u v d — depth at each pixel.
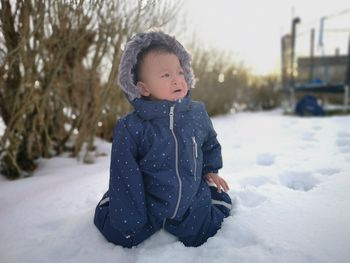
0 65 2.11
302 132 3.58
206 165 1.44
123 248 1.27
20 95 2.25
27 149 2.40
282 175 1.95
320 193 1.53
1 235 1.38
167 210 1.25
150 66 1.26
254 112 7.86
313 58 7.93
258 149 2.77
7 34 2.09
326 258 1.07
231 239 1.25
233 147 2.95
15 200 1.74
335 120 4.48
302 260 1.07
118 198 1.21
